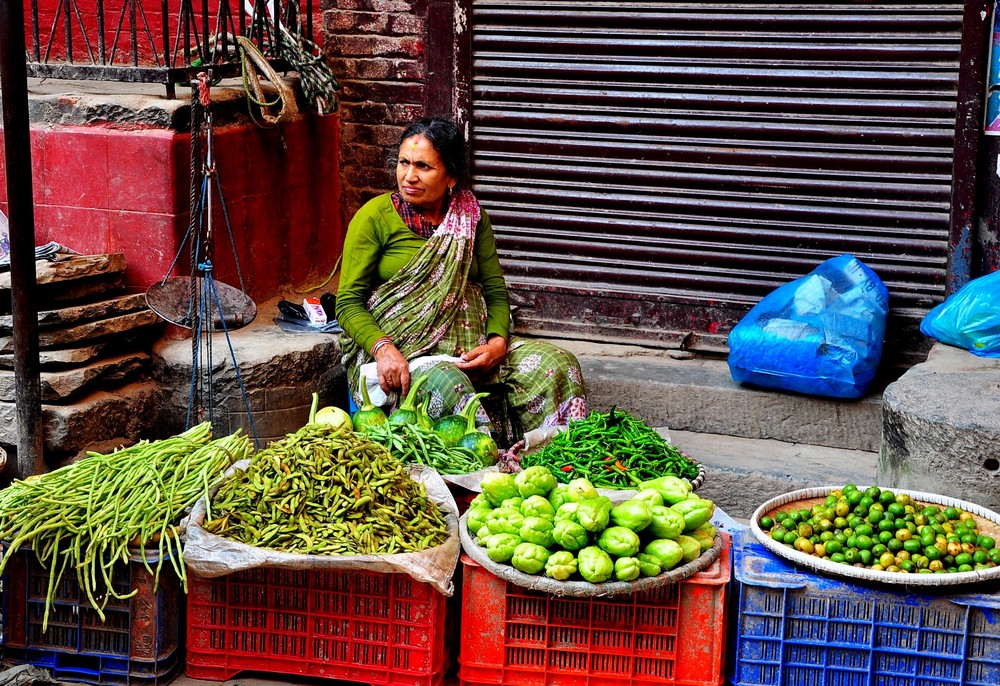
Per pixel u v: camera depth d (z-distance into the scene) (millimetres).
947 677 3523
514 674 3662
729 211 5578
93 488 3791
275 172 5688
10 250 4477
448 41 5805
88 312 4824
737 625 3604
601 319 5848
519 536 3555
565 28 5652
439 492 3926
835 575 3523
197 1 6398
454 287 4816
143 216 5059
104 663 3770
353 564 3477
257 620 3721
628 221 5723
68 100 5086
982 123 5160
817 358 5039
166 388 5047
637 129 5633
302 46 5941
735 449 5211
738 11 5395
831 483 4875
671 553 3480
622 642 3607
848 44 5301
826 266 5301
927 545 3598
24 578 3773
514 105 5789
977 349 4984
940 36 5168
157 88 5590
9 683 3648
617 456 4230
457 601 4027
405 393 4645
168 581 3742
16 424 4738
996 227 5223
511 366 4930
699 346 5711
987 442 4242
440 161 4703
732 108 5492
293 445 3791
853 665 3566
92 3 6535
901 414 4461
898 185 5332
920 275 5359
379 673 3672
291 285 5957
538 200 5836
